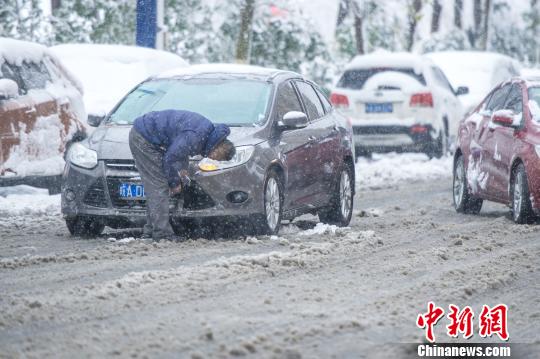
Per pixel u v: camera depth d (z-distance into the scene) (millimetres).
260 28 69625
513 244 27625
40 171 37625
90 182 27656
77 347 15594
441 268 23406
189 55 68750
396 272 22656
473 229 30656
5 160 35906
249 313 18078
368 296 19969
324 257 24266
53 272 22094
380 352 15953
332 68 71000
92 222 28594
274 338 16359
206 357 15156
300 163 29625
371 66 55656
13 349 15445
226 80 30516
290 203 29250
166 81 30922
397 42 89188
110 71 47250
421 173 51625
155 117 26547
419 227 31109
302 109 31047
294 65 70250
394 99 54688
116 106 30422
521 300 20578
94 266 22875
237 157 27094
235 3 69875
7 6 62094
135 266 22922
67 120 39969
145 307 18375
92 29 65562
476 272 22938
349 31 83250
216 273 21562
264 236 27578
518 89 34562
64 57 47844
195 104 29547
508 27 119562
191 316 17719
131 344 15828
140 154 26562
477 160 35094
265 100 29469
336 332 17000
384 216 34750
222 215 27016
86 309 18109
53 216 33344
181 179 26219
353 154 33500
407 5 91125
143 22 54469
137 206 27422
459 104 60125
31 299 18906
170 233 26766
